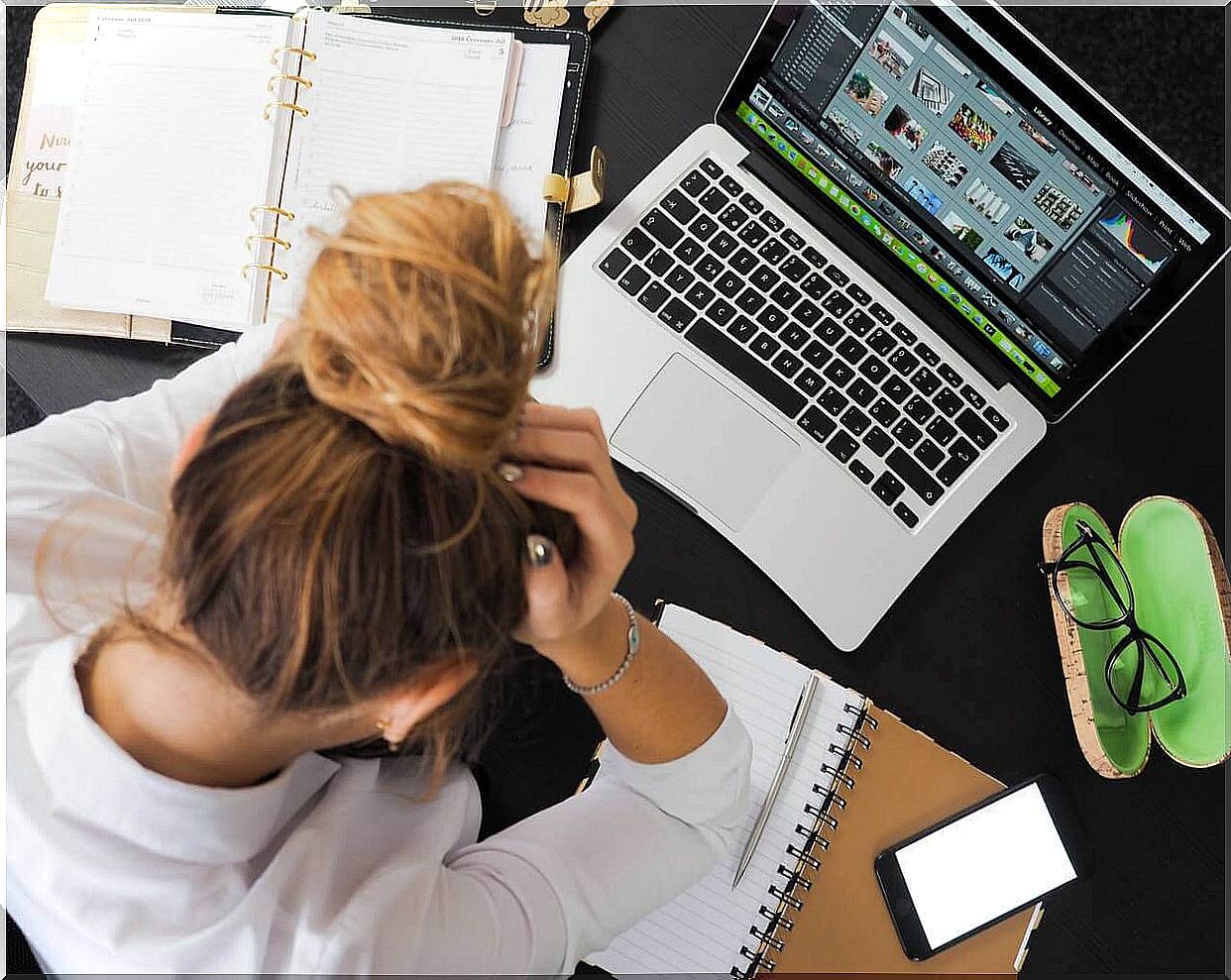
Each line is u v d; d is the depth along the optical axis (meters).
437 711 0.42
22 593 0.52
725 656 0.75
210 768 0.42
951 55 0.65
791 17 0.70
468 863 0.56
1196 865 0.76
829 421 0.78
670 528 0.78
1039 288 0.73
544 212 0.77
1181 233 0.64
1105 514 0.80
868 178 0.75
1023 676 0.78
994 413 0.78
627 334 0.79
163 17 0.77
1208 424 0.81
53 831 0.43
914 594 0.79
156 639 0.38
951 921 0.72
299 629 0.32
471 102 0.77
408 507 0.31
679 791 0.59
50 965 0.47
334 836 0.50
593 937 0.57
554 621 0.40
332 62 0.76
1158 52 0.97
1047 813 0.74
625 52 0.84
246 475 0.31
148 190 0.76
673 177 0.80
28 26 0.89
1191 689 0.76
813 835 0.73
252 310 0.75
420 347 0.29
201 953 0.44
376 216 0.31
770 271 0.79
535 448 0.41
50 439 0.57
